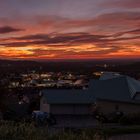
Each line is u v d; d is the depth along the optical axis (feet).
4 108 141.08
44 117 106.01
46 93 141.69
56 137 27.17
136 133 88.89
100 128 91.91
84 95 141.69
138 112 131.44
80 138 27.58
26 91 231.91
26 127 28.63
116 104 138.41
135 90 144.46
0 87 153.79
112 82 156.56
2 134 27.07
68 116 132.67
